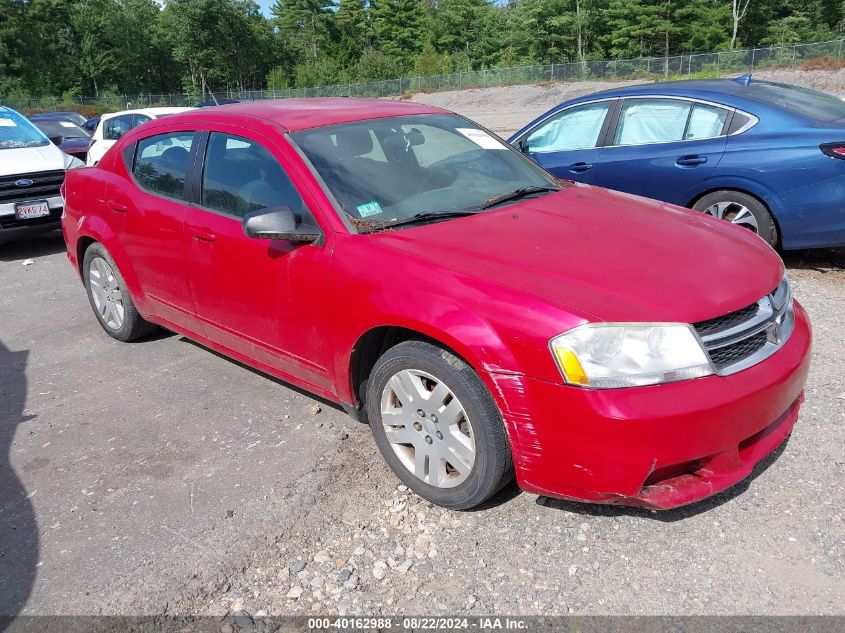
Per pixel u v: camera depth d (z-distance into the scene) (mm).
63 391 4543
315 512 3105
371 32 96250
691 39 60781
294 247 3406
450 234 3184
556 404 2527
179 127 4328
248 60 92812
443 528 2947
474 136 4250
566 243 3074
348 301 3125
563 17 65562
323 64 81125
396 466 3176
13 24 75062
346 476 3361
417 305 2840
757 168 5492
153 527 3082
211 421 3998
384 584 2662
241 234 3701
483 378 2666
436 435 2967
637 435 2441
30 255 8617
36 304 6457
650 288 2686
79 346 5312
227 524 3064
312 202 3377
